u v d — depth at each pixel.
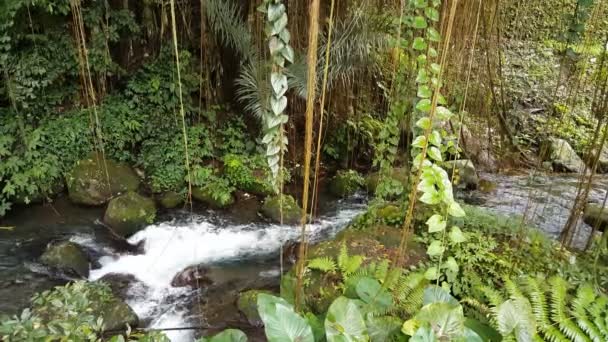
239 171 4.93
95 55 4.57
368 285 2.03
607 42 2.94
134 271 3.49
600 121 2.60
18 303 2.91
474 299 2.08
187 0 4.92
